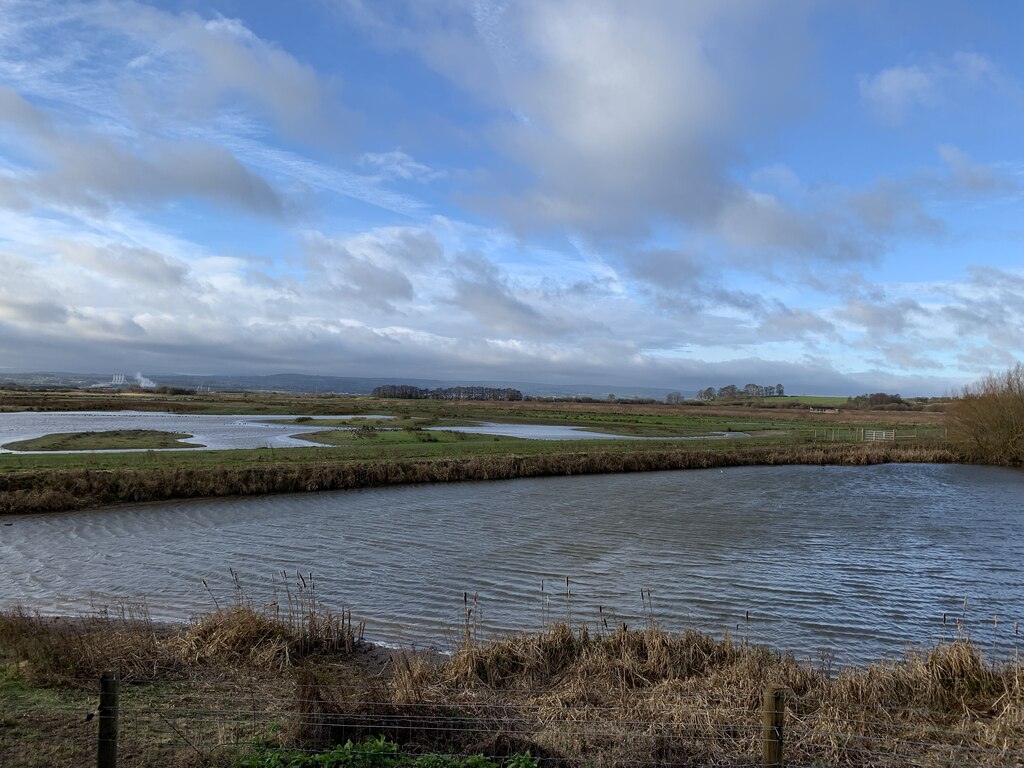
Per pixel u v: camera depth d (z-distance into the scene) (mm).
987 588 19375
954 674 10828
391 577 19812
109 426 78875
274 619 13539
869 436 78250
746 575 20344
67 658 11211
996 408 59344
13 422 85125
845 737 8625
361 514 30234
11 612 15547
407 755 8141
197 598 17609
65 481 31906
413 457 45469
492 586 18906
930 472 52906
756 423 108875
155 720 9273
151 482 33250
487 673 11289
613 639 12609
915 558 22969
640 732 8805
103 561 21609
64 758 8039
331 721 8789
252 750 8250
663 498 36000
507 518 29562
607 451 51938
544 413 133500
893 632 15609
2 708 9406
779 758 6887
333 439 61688
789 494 38719
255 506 31938
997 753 8328
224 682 11000
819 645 14656
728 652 11953
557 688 10781
